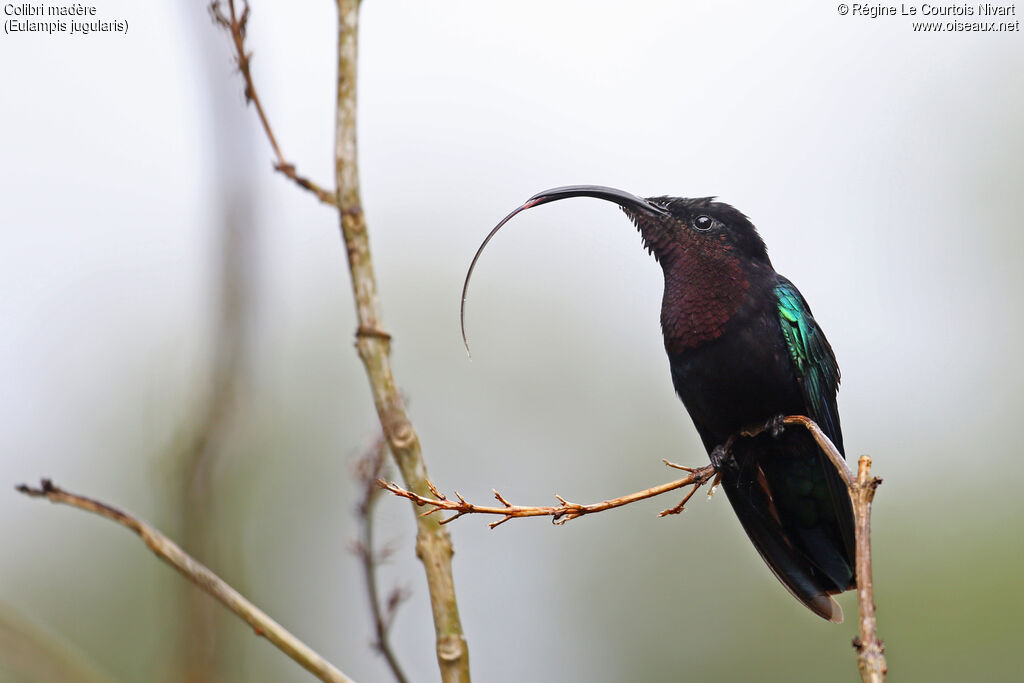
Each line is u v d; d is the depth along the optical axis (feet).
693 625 55.47
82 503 19.75
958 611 53.67
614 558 58.59
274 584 52.24
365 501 24.40
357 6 20.68
